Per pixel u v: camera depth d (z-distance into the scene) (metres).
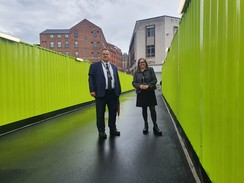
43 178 3.90
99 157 4.86
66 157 4.89
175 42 8.58
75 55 99.62
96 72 6.60
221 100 2.66
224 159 2.58
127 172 4.08
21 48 8.09
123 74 33.91
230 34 2.35
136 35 58.34
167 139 6.25
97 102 6.60
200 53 3.79
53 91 10.62
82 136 6.70
